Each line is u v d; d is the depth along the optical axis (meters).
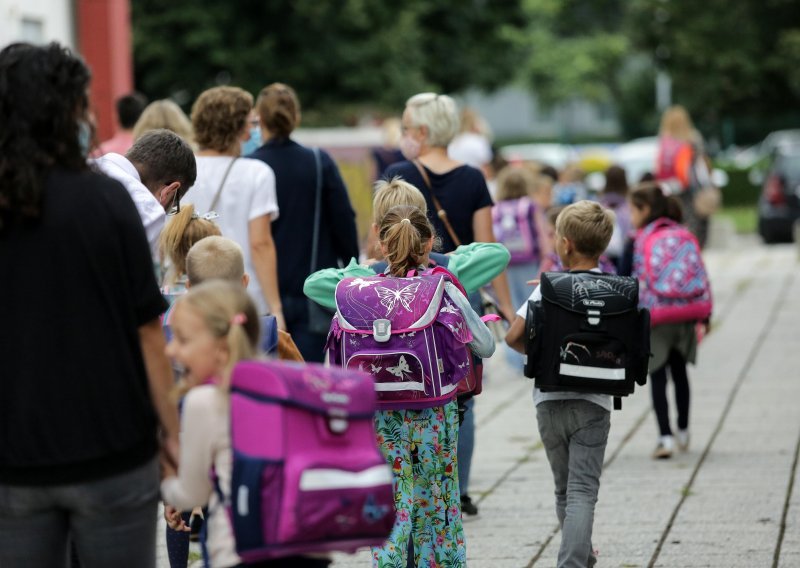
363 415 10.86
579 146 168.88
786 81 130.38
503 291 22.19
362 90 95.44
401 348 15.41
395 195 17.16
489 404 31.83
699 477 23.31
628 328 16.36
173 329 11.12
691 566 18.09
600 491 22.55
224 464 10.92
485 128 46.41
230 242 14.64
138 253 10.98
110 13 57.53
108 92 57.88
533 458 25.53
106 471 10.69
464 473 20.78
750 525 20.08
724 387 31.97
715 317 43.81
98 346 10.72
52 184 10.77
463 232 20.70
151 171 15.87
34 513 10.73
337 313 15.70
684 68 130.88
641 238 24.89
